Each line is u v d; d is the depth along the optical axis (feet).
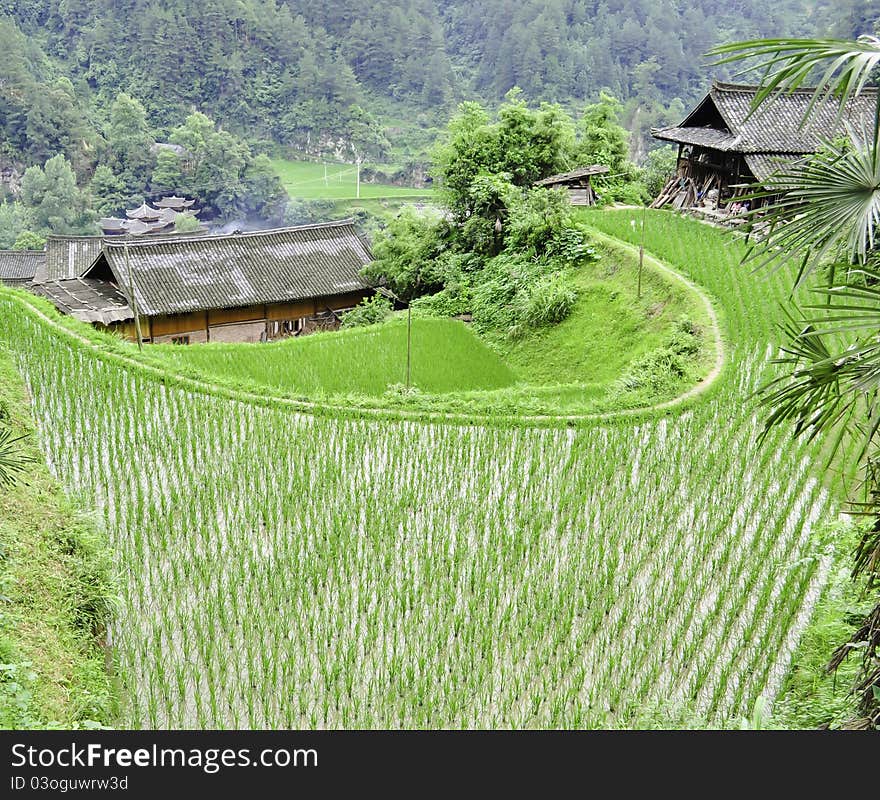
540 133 113.09
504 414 59.21
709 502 47.39
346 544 43.68
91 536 41.24
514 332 90.94
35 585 36.58
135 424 54.39
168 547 43.04
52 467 50.37
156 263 98.32
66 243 127.44
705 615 38.83
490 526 45.65
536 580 41.01
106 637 36.88
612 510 47.09
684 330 74.13
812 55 19.19
